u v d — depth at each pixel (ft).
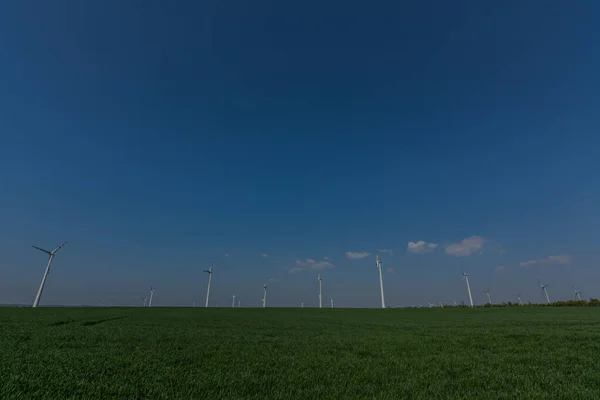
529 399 17.74
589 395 18.26
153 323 68.95
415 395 18.17
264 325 69.05
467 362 27.50
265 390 18.61
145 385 18.74
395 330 58.23
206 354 29.89
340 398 17.56
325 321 85.35
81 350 30.89
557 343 39.14
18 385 17.40
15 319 68.95
